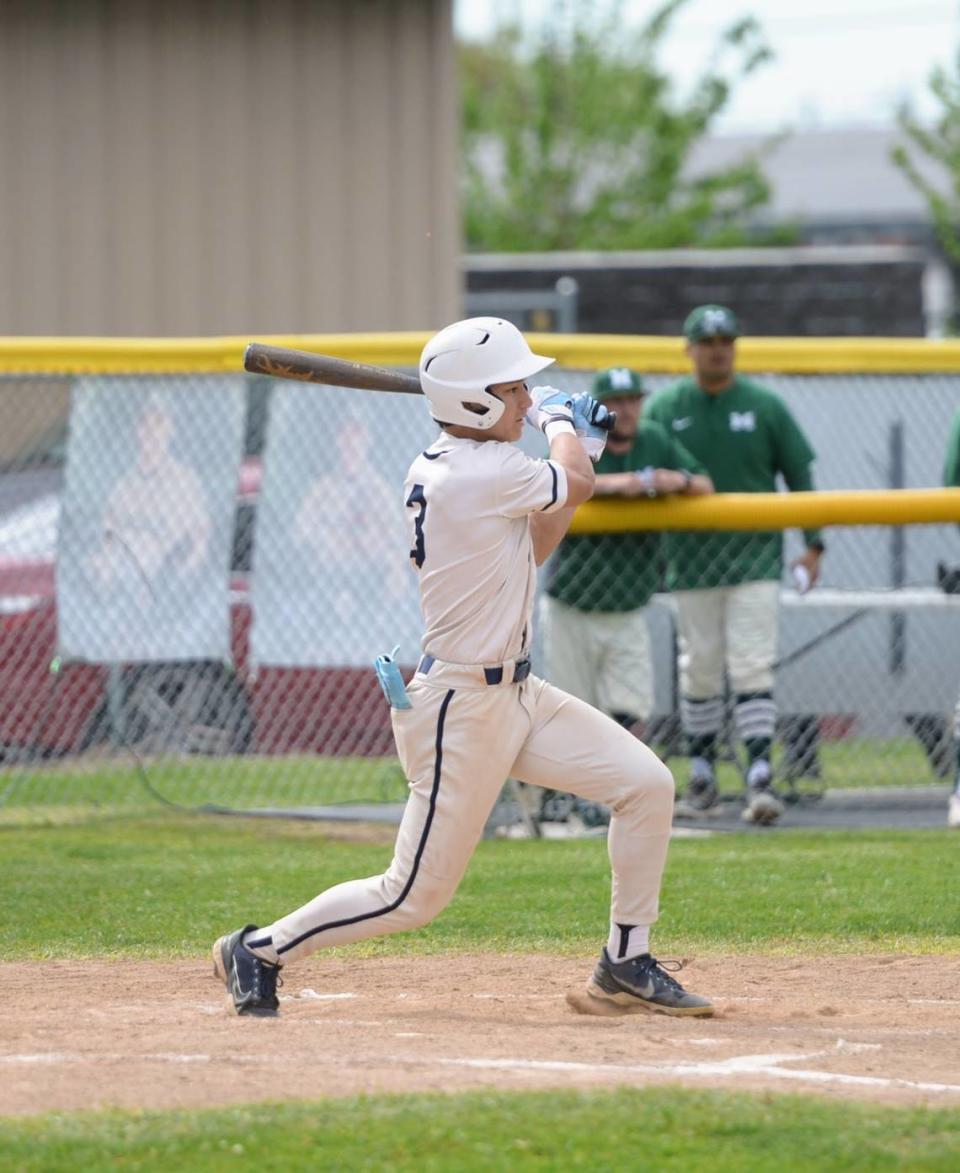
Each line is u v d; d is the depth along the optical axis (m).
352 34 42.31
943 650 35.03
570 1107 13.85
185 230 42.41
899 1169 12.62
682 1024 17.92
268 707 33.00
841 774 34.84
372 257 42.62
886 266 62.78
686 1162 12.70
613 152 111.56
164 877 26.34
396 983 20.19
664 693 34.75
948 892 25.25
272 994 18.14
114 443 31.45
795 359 35.12
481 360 16.84
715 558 31.00
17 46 42.00
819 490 38.31
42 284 42.25
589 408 17.94
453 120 42.59
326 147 42.47
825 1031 17.59
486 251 111.19
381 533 31.59
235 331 42.53
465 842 17.30
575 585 30.84
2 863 27.53
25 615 33.56
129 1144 12.98
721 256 64.19
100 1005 18.89
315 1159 12.73
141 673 32.84
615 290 63.12
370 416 31.56
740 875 26.48
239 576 31.94
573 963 21.28
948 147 90.56
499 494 16.77
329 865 27.34
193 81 42.25
